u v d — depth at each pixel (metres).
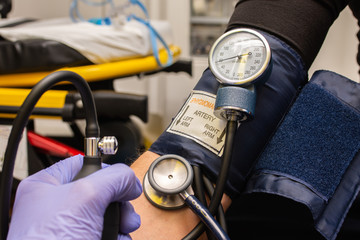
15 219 0.32
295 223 0.68
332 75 0.53
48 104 0.83
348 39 1.51
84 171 0.35
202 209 0.39
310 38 0.52
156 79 1.96
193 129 0.48
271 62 0.46
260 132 0.48
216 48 0.48
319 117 0.48
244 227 0.69
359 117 0.48
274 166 0.47
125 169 0.36
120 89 2.08
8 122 0.82
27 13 1.89
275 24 0.52
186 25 1.90
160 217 0.43
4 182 0.29
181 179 0.43
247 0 0.55
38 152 0.91
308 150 0.47
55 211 0.31
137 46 0.97
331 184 0.46
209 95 0.50
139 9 1.86
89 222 0.31
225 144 0.41
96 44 0.89
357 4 0.60
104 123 0.93
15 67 0.84
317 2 0.52
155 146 0.50
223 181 0.39
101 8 1.89
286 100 0.50
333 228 0.46
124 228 0.37
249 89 0.44
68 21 1.25
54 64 0.85
